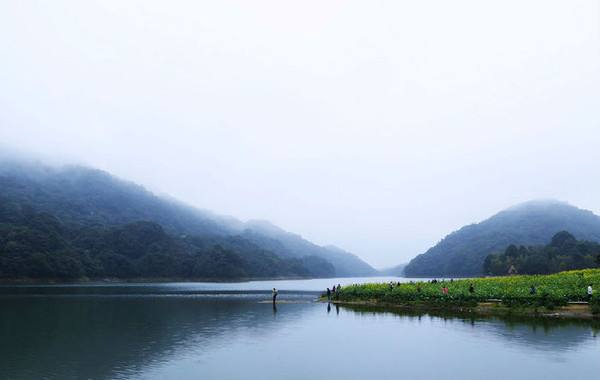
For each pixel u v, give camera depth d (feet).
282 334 95.61
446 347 78.33
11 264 399.03
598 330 94.27
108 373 60.75
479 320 113.70
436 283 176.04
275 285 474.49
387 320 118.73
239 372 61.36
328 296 196.13
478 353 72.59
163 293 268.41
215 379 57.72
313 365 65.57
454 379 57.21
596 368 61.67
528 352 72.74
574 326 100.17
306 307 163.84
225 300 204.54
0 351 75.31
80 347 79.51
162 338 89.86
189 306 167.12
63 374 60.23
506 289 142.41
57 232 493.77
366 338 89.40
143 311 144.66
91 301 187.73
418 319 119.44
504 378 57.26
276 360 68.95
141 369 62.95
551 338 85.20
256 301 196.95
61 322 113.39
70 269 442.09
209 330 101.45
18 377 58.70
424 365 64.95
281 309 155.22
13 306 159.12
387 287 179.01
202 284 496.23
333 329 102.53
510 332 92.94
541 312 120.06
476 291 144.15
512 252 485.15
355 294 183.83
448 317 122.83
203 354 73.67
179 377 58.80
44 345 81.10
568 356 69.41
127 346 80.64
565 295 123.95
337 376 59.26
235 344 82.99
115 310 147.13
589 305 118.62
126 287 366.43
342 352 75.05
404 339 87.71
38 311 141.08
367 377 58.49
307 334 95.66
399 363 66.44
